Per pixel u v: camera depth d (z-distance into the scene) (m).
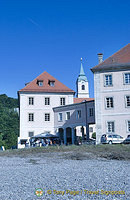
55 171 11.27
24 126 47.75
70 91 50.59
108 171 11.05
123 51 37.78
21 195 6.79
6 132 73.75
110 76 35.59
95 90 35.81
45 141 38.97
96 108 35.41
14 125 83.19
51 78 53.41
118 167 12.47
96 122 35.06
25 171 11.46
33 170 11.74
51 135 39.38
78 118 42.44
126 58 35.81
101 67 35.72
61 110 46.44
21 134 47.38
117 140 32.28
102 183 8.16
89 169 11.80
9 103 119.69
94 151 20.12
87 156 17.80
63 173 10.59
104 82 35.62
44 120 48.56
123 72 34.97
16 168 12.66
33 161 15.85
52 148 23.92
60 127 46.25
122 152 18.80
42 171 11.34
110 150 20.05
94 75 36.22
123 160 16.05
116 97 34.84
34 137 39.06
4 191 7.30
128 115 33.94
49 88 50.44
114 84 35.16
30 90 49.09
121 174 10.12
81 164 13.93
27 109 48.44
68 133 47.44
